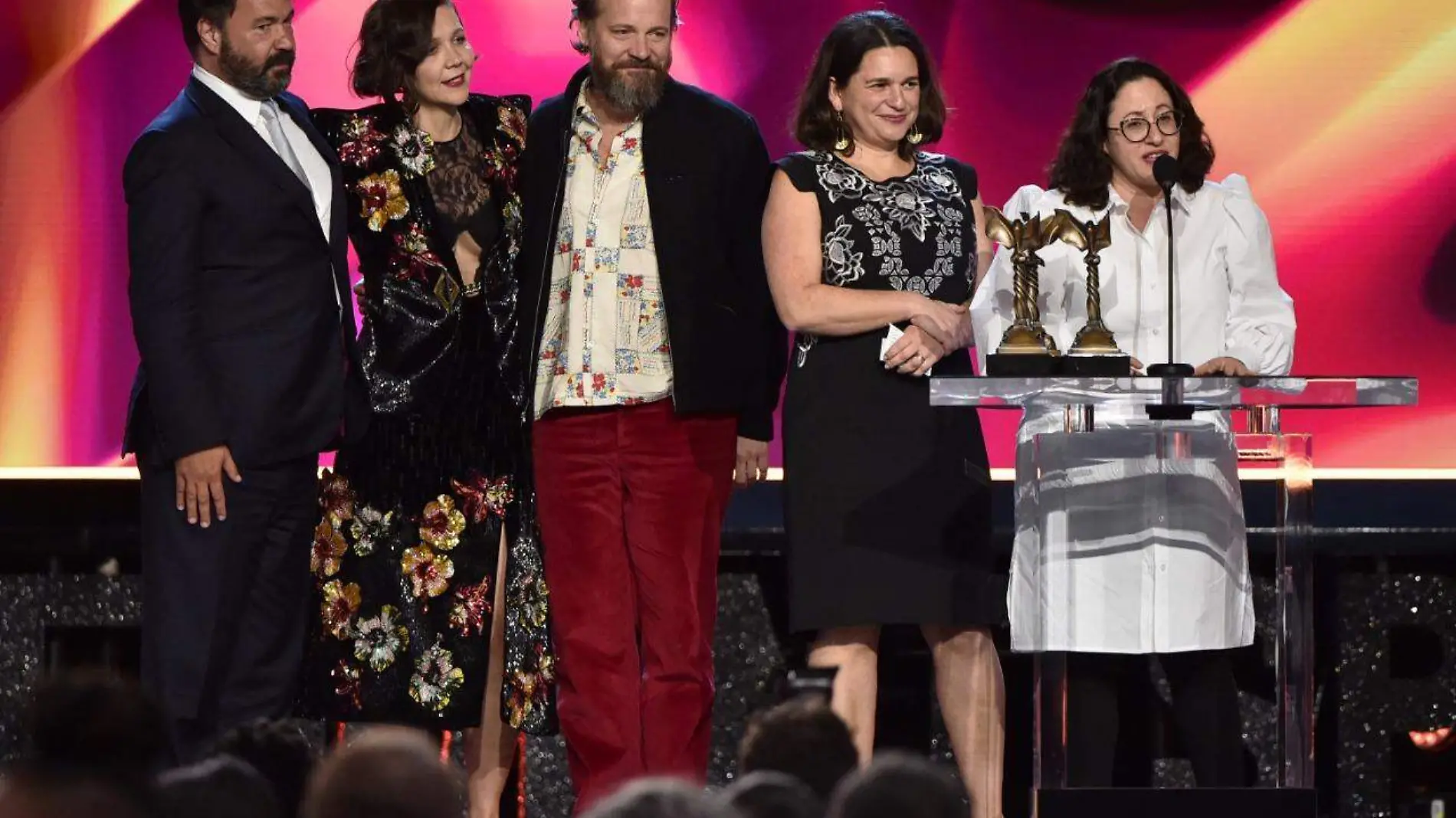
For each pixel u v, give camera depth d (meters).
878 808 8.24
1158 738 16.73
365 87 13.64
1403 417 17.36
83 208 16.98
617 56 13.27
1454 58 17.31
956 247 13.52
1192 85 17.36
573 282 13.67
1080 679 11.74
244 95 13.20
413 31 13.40
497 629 14.23
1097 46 17.33
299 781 10.61
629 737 13.75
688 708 13.77
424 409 13.69
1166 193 11.82
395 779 7.91
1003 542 16.47
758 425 13.98
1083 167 13.45
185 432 12.75
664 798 6.64
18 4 16.83
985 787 13.57
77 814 8.62
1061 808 11.40
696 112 13.77
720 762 16.67
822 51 13.49
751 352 13.86
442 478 13.86
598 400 13.59
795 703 9.95
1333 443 17.39
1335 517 16.73
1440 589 16.80
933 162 13.80
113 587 16.56
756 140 13.91
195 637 13.02
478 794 14.37
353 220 13.63
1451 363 17.39
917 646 16.69
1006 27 17.31
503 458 13.96
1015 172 17.41
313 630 13.84
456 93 13.52
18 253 16.95
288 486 13.30
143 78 17.00
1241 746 12.48
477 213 13.73
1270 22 17.30
